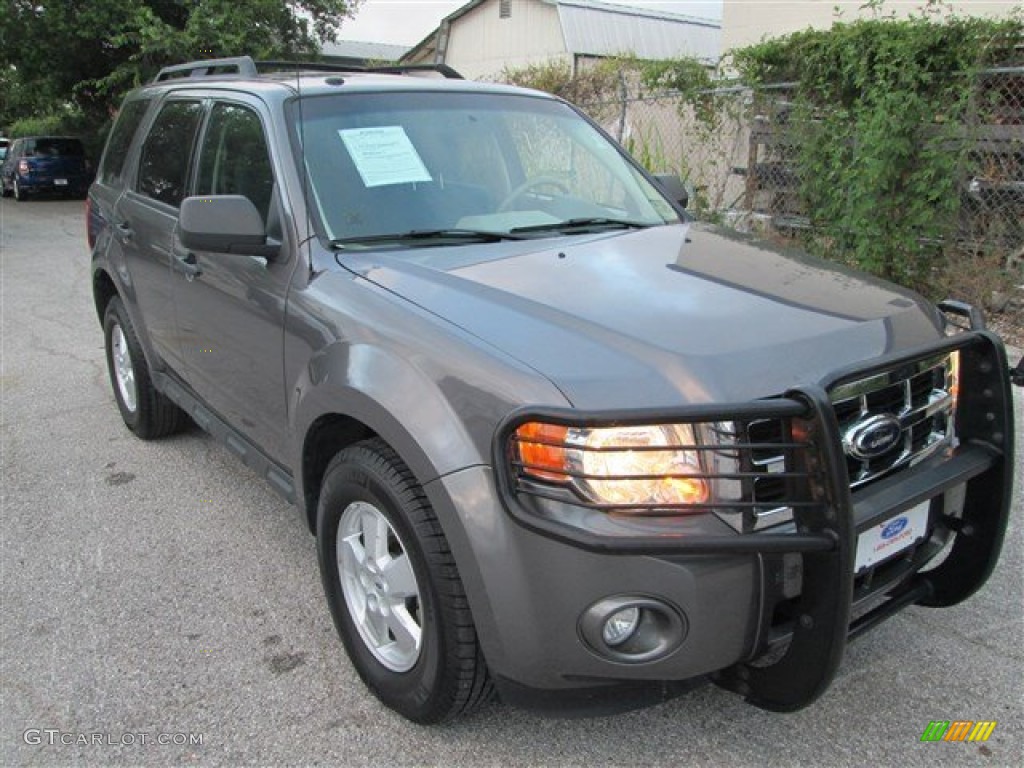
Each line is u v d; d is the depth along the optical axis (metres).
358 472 2.58
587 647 2.13
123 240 4.62
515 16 25.75
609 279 2.72
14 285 10.38
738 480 2.10
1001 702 2.75
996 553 2.59
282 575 3.60
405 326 2.53
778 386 2.19
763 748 2.57
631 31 25.00
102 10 20.27
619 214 3.61
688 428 2.09
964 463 2.50
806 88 8.45
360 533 2.78
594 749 2.58
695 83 10.09
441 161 3.42
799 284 2.77
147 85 5.21
